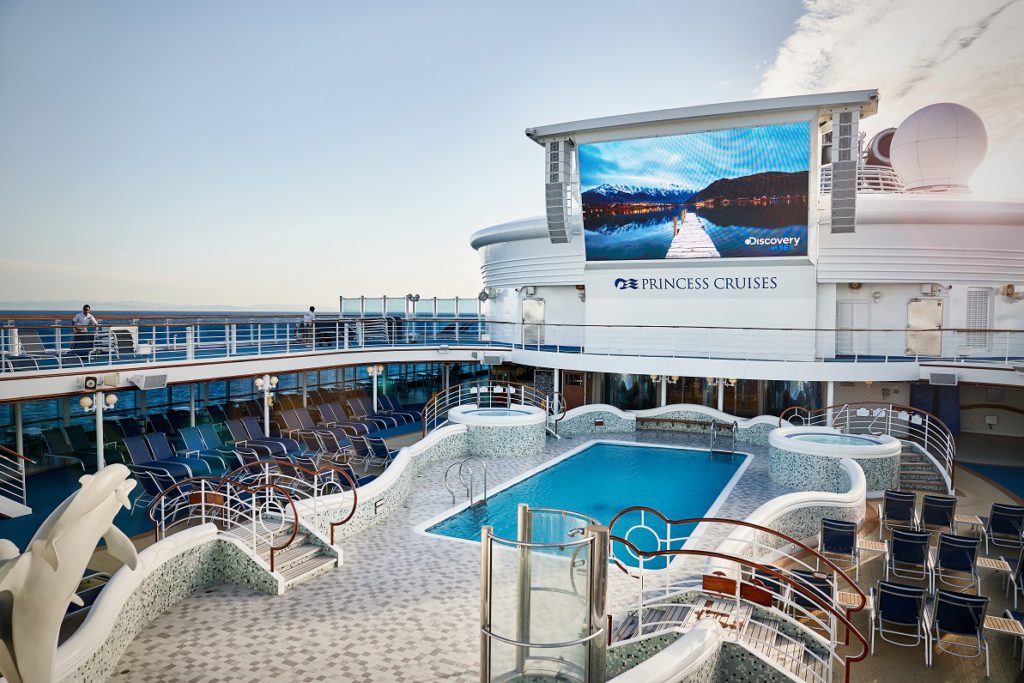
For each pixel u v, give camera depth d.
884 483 15.20
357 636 7.84
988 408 21.45
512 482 15.54
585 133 20.06
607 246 21.56
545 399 22.22
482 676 5.61
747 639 7.27
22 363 15.09
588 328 23.12
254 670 7.02
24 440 18.84
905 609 8.05
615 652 7.46
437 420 23.80
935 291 20.72
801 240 19.56
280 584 9.07
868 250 20.34
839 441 16.33
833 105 17.52
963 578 10.42
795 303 20.66
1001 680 7.57
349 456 16.78
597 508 13.70
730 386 22.58
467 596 9.05
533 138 20.52
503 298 28.72
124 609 7.48
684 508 13.69
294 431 17.58
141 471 13.63
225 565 9.51
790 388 21.75
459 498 14.17
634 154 19.95
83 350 15.26
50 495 14.39
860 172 22.98
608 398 24.14
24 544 11.45
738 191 19.52
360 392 28.48
